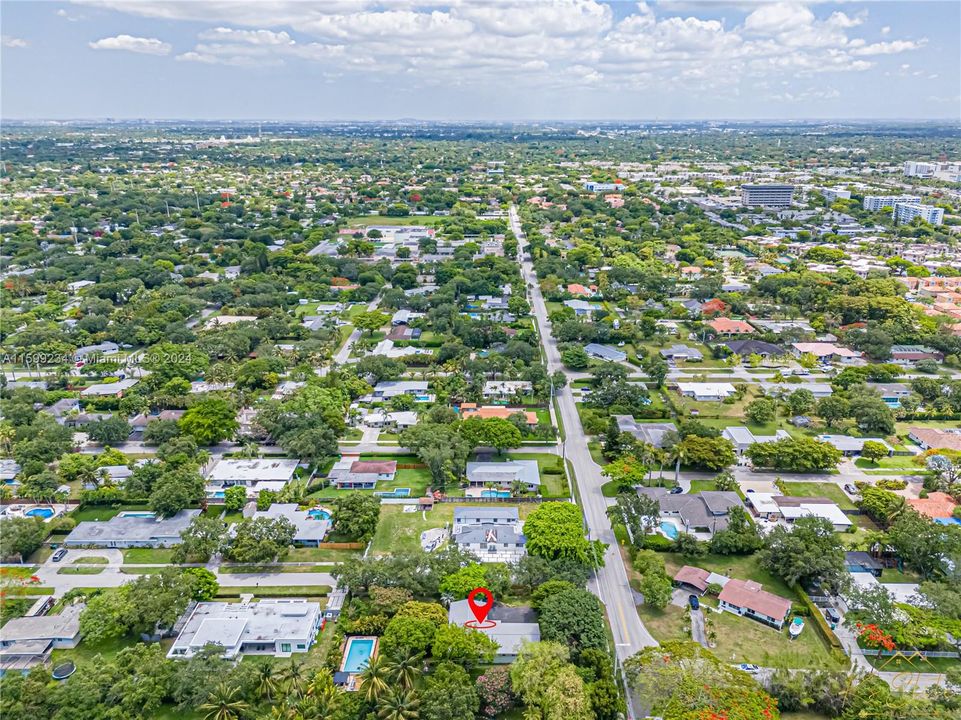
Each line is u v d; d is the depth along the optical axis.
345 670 132.88
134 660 130.25
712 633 143.75
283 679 127.88
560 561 157.88
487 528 178.00
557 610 139.25
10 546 166.12
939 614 144.00
